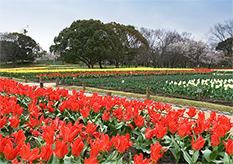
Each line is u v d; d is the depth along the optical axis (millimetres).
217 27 58156
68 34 42312
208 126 3395
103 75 25438
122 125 4188
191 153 3092
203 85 14164
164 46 62844
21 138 2570
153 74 28797
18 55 69125
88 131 2844
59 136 2826
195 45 58531
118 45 46281
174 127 3178
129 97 11797
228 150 2473
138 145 3555
